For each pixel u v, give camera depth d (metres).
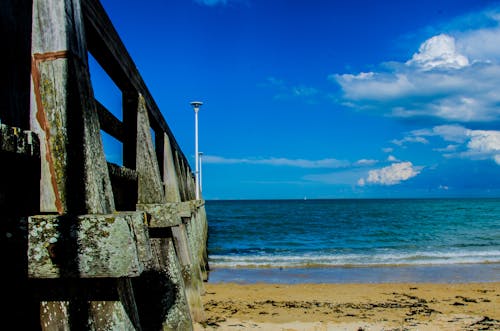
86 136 2.55
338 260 20.59
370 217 63.72
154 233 5.04
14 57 2.38
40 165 2.49
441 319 9.84
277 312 10.16
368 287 13.99
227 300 11.42
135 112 4.99
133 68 4.58
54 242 2.32
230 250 26.23
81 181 2.50
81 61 2.70
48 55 2.50
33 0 2.52
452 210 83.69
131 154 5.00
